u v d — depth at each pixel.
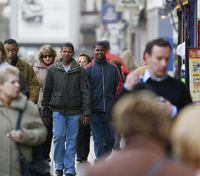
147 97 8.65
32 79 22.50
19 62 22.34
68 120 22.89
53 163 26.83
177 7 30.66
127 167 8.01
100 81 23.88
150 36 86.12
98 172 8.03
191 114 7.85
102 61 24.08
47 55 27.17
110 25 161.12
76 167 26.03
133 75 12.59
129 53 39.25
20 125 13.64
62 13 182.88
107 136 24.05
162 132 8.41
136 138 8.40
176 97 13.98
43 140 14.02
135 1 84.00
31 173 13.56
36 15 182.25
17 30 182.50
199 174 7.83
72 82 22.73
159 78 13.97
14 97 13.70
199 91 23.64
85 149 27.98
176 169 7.84
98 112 23.83
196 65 23.64
